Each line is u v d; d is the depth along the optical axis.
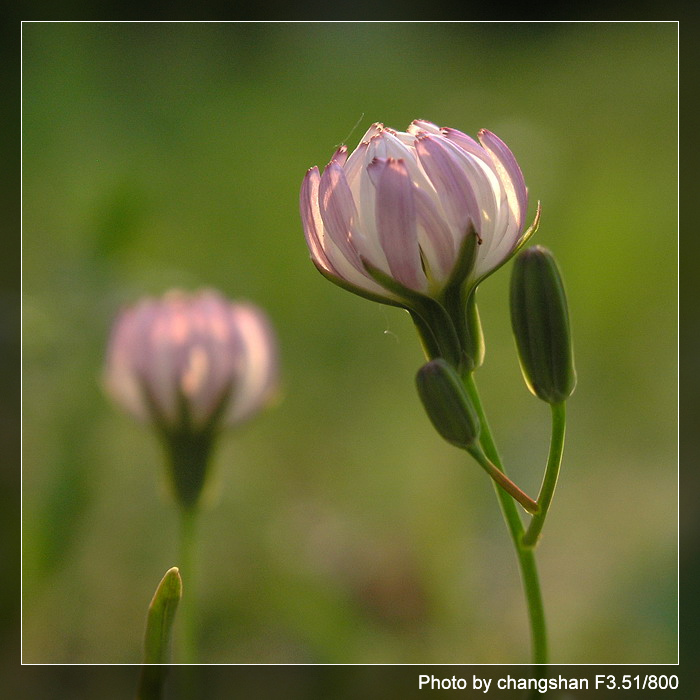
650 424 0.31
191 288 0.37
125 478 0.28
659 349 0.33
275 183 0.42
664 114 0.42
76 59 0.43
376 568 0.26
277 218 0.40
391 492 0.30
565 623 0.25
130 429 0.28
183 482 0.22
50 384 0.26
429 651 0.25
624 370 0.33
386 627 0.25
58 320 0.27
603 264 0.36
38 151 0.38
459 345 0.19
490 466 0.19
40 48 0.41
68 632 0.24
